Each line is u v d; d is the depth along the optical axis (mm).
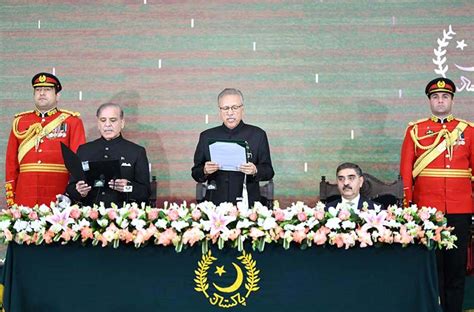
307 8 5812
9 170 5238
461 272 4844
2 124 5852
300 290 3412
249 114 5801
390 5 5793
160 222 3393
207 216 3426
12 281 3469
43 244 3467
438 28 5766
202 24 5844
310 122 5770
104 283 3445
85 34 5867
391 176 5723
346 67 5777
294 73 5793
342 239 3365
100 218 3480
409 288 3438
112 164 4020
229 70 5816
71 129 5223
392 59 5762
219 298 3412
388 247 3436
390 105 5750
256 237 3348
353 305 3420
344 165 4270
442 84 5031
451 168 4949
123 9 5867
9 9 5887
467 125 5031
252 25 5832
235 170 3910
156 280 3430
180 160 5797
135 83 5836
